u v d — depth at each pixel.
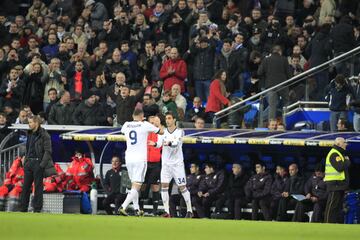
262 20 70.50
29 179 55.62
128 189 58.84
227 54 67.56
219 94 63.75
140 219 47.09
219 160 59.94
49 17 78.00
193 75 68.25
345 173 52.03
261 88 64.75
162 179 53.50
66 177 58.94
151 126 52.16
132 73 69.44
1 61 70.62
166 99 63.72
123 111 63.22
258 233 40.47
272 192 57.12
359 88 60.56
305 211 56.47
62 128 62.81
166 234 38.94
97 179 61.84
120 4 78.25
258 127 62.12
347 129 60.06
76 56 68.62
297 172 57.47
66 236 37.62
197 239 37.31
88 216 48.59
